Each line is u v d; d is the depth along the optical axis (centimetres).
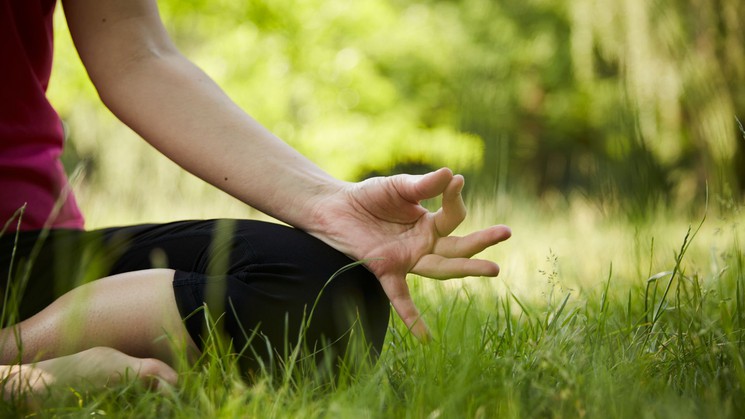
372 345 155
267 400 129
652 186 327
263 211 165
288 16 946
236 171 165
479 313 199
